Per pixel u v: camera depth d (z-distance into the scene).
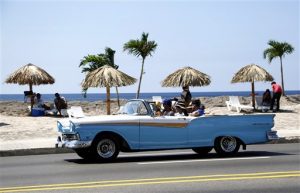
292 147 18.41
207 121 15.28
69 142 14.52
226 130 15.44
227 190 9.58
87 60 39.75
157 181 10.66
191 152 17.38
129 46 37.50
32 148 17.17
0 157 16.39
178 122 15.04
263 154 15.88
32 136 21.16
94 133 14.40
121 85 28.25
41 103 30.86
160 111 15.34
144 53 37.59
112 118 14.62
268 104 32.62
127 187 9.98
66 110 29.56
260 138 15.76
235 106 32.47
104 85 28.09
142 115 14.95
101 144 14.52
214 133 15.34
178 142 15.03
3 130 22.92
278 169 12.24
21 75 30.80
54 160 15.20
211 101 46.84
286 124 26.12
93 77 28.50
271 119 15.91
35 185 10.41
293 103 43.50
